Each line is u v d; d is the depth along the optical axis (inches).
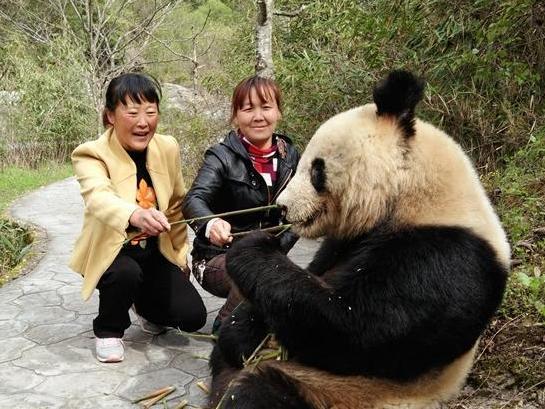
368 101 266.4
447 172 103.7
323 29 299.4
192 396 143.5
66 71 668.1
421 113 240.4
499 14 223.9
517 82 224.5
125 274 154.9
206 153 157.5
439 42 233.5
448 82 241.6
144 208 151.3
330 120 115.6
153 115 154.6
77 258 159.2
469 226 100.2
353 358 103.9
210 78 426.0
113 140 157.2
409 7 236.4
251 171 155.1
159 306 167.8
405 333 97.1
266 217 159.2
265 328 124.9
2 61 707.4
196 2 918.4
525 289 153.9
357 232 110.3
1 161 585.6
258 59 284.4
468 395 137.3
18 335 178.1
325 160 111.2
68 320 189.6
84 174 152.0
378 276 98.0
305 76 281.0
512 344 144.1
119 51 721.6
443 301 96.0
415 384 103.9
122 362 160.6
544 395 132.5
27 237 305.9
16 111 634.8
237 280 110.4
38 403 140.0
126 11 784.9
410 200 103.2
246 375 107.2
